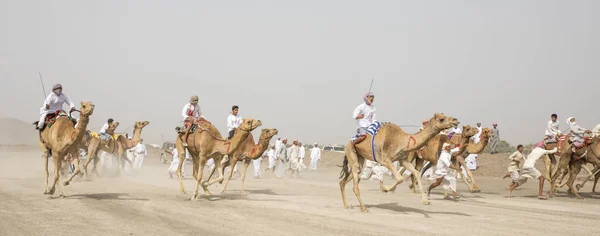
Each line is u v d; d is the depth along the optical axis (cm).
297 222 947
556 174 1652
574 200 1523
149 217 979
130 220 936
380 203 1291
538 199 1514
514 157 1591
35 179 1794
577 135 1631
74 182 1783
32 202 1148
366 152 1123
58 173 1251
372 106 1245
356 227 903
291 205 1205
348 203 1275
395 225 933
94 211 1034
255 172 2453
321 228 888
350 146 1159
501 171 2758
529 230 909
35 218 936
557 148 1639
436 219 1017
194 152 1366
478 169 2894
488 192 1762
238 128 1303
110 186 1633
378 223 952
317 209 1140
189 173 2609
